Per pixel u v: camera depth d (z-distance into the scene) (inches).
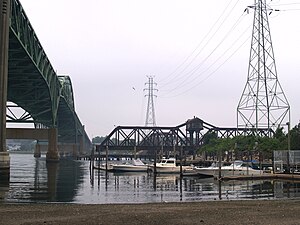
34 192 1808.6
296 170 2706.7
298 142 4033.0
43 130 5118.1
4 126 2316.7
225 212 1067.3
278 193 1807.3
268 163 3656.5
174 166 3398.1
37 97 4820.4
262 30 3590.1
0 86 2324.1
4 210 1108.5
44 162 5757.9
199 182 2454.5
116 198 1627.7
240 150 4402.1
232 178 2568.9
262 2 3565.5
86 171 3754.9
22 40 2992.1
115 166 3673.7
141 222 916.6
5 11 2384.4
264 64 3597.4
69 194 1771.7
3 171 2234.3
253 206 1212.5
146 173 3464.6
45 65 4084.6
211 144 5629.9
